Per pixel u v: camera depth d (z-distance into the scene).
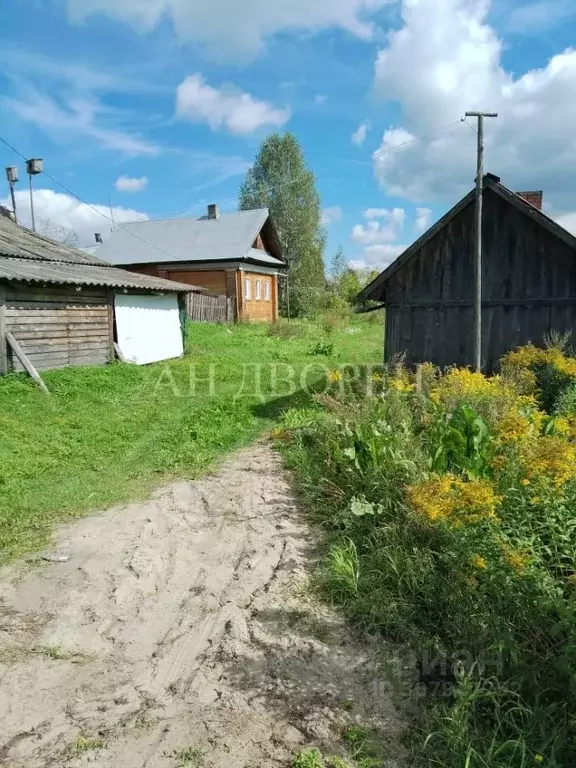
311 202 44.22
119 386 11.65
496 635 3.12
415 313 10.78
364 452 5.72
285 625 3.75
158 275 29.17
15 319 11.47
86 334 13.57
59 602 4.06
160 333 16.53
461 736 2.68
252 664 3.38
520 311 9.86
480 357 9.83
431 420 6.29
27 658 3.45
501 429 4.91
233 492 6.21
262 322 29.53
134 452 7.70
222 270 28.27
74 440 7.92
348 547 4.51
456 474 4.98
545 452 3.77
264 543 4.93
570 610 2.91
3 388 10.17
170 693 3.17
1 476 6.35
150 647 3.59
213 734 2.85
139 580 4.37
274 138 44.31
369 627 3.68
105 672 3.34
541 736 2.70
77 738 2.82
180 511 5.73
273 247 33.69
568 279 9.41
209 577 4.42
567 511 3.69
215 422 9.19
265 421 9.56
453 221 10.27
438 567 4.03
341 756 2.72
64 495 6.09
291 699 3.10
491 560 3.29
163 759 2.70
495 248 9.95
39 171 21.34
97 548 4.89
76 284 12.45
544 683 2.96
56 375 11.66
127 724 2.92
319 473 6.21
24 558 4.72
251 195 44.56
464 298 10.29
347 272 51.06
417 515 4.27
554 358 8.30
